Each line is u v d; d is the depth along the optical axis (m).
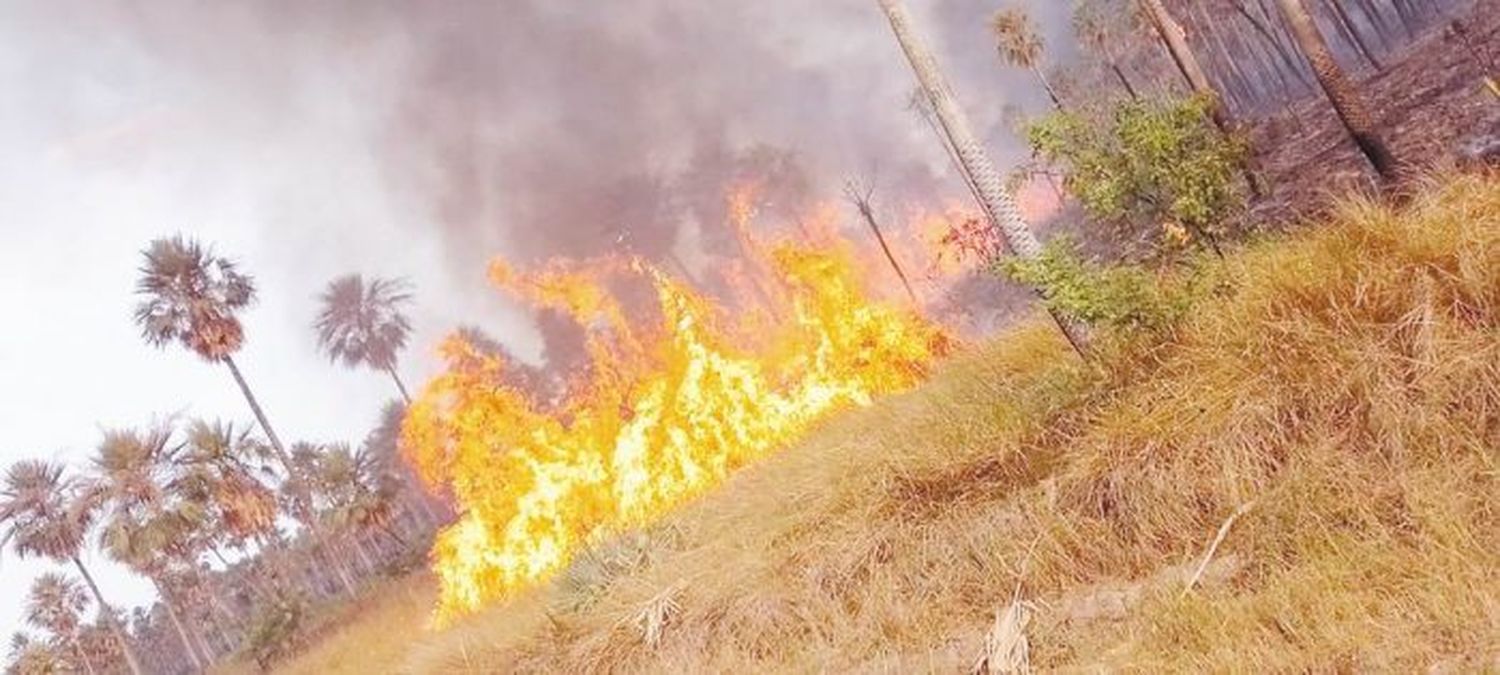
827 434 11.46
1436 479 4.91
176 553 38.34
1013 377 8.78
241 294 39.38
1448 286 5.71
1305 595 4.64
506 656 10.10
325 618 36.94
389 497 46.00
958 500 7.24
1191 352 6.66
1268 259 7.25
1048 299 7.49
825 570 7.59
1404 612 4.20
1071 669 5.11
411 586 33.19
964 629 6.18
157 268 37.44
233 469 38.12
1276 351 6.16
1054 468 6.91
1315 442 5.61
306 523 47.03
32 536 41.91
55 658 50.50
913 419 9.18
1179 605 5.07
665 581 9.29
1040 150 8.62
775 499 9.60
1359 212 6.61
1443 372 5.30
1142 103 8.59
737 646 7.57
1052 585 6.11
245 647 39.84
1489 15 25.30
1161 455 6.22
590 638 9.13
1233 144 8.42
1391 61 34.56
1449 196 6.44
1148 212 8.38
